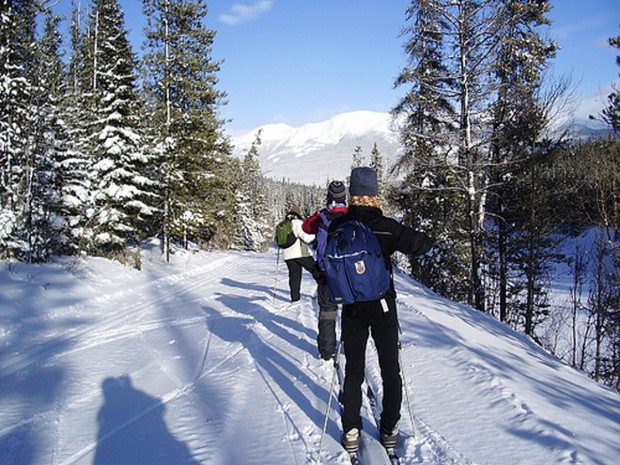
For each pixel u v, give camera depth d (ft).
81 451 11.03
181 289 40.09
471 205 49.06
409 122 53.78
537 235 51.34
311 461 10.20
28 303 27.94
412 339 19.38
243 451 10.76
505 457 9.65
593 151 49.55
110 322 26.68
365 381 14.87
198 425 12.23
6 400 14.47
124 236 49.42
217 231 89.25
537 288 55.47
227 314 27.66
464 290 58.03
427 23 48.06
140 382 15.96
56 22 65.31
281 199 459.32
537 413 11.38
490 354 18.01
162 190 59.31
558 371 19.10
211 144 71.56
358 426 10.41
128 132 47.32
